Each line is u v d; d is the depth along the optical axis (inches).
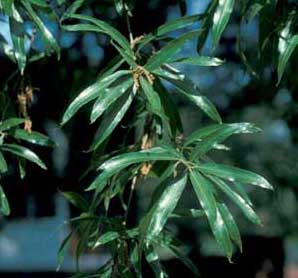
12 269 331.3
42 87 127.2
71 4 90.7
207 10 79.4
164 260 202.1
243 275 240.1
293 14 81.1
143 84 74.3
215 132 74.0
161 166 84.1
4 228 291.0
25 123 90.0
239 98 192.9
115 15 104.8
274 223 245.1
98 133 77.4
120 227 83.7
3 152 98.3
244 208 71.3
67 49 125.8
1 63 123.1
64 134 140.7
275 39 82.0
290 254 370.3
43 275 329.7
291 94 138.9
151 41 85.3
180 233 252.2
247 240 243.1
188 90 78.2
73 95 93.6
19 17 81.9
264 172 223.0
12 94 95.5
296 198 222.1
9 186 171.5
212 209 68.4
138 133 102.1
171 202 70.2
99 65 124.9
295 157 220.1
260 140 223.6
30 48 92.5
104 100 73.5
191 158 71.9
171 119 81.7
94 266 267.9
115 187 85.3
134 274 87.0
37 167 163.2
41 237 312.8
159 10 120.6
